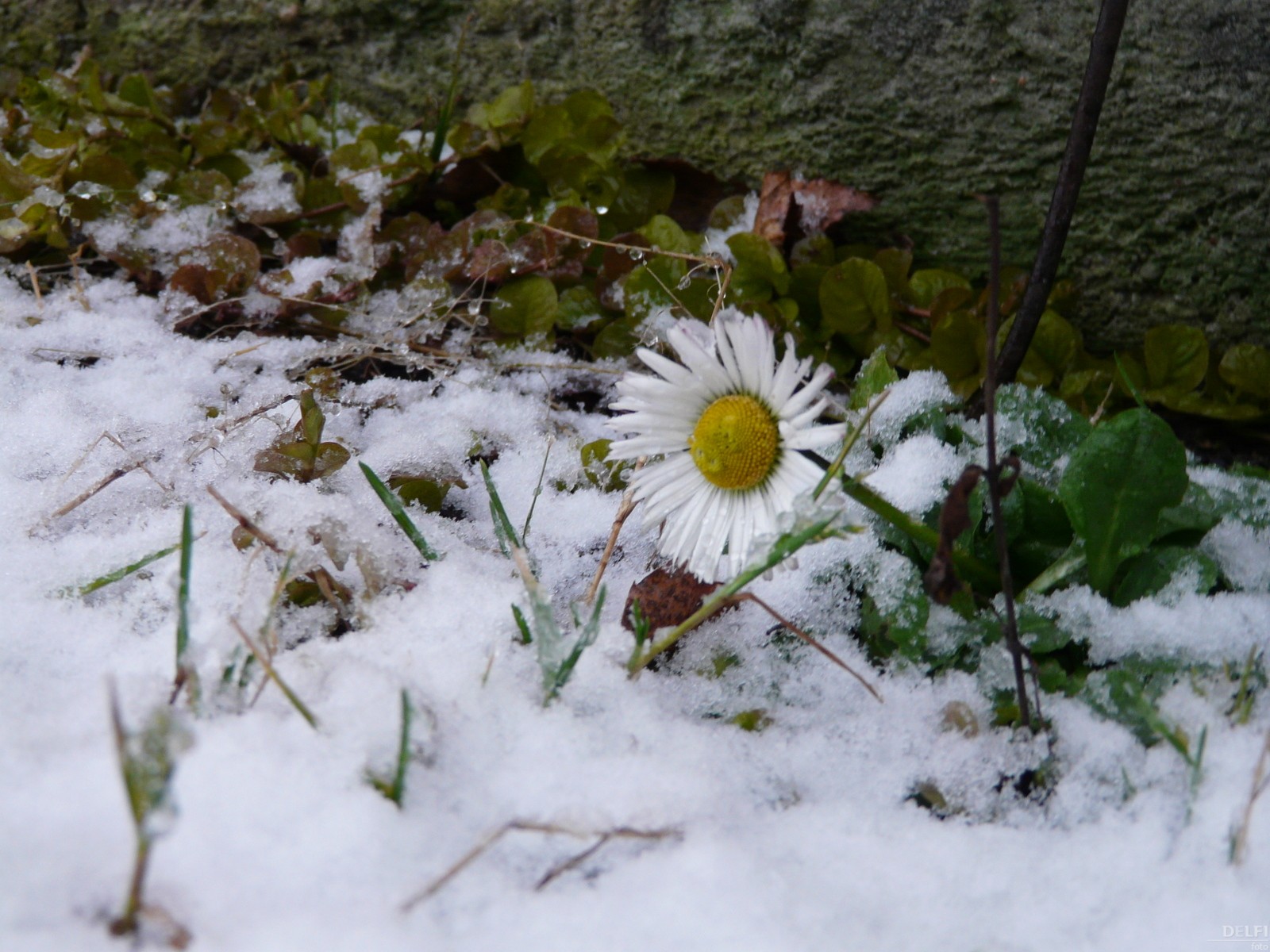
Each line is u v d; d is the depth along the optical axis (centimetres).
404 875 13
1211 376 22
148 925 12
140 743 12
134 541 17
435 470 18
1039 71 22
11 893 12
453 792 14
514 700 15
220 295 22
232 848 13
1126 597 16
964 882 14
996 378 19
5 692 15
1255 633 16
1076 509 16
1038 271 19
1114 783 15
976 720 15
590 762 14
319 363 22
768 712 16
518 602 16
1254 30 21
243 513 17
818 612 17
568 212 22
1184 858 14
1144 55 21
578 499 19
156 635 16
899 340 21
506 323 22
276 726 14
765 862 14
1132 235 22
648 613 16
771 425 16
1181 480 16
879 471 17
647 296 21
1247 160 21
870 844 14
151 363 21
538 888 13
